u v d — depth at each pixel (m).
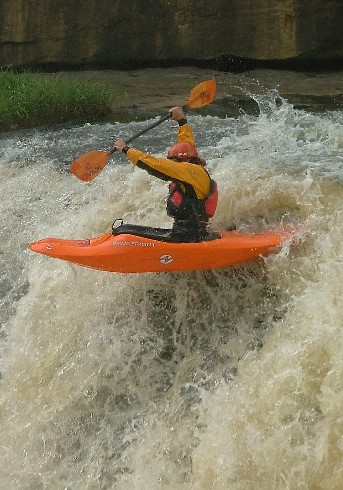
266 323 4.09
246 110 8.80
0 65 11.99
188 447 3.72
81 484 3.85
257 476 3.45
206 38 11.02
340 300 3.87
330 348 3.64
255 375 3.79
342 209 4.56
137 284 4.56
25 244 5.44
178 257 4.27
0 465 4.08
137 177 5.54
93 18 11.45
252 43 10.76
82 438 4.03
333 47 10.48
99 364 4.32
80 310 4.62
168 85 10.48
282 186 4.89
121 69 11.73
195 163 4.36
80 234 5.31
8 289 5.08
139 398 4.09
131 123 8.48
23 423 4.23
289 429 3.48
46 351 4.52
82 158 4.48
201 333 4.23
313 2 10.29
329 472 3.32
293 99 9.18
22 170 6.71
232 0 10.68
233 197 4.90
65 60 11.79
